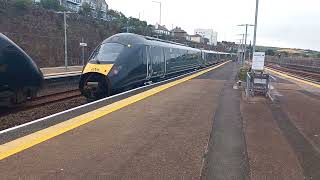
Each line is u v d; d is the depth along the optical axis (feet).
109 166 21.11
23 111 51.55
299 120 37.91
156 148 25.12
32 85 50.42
